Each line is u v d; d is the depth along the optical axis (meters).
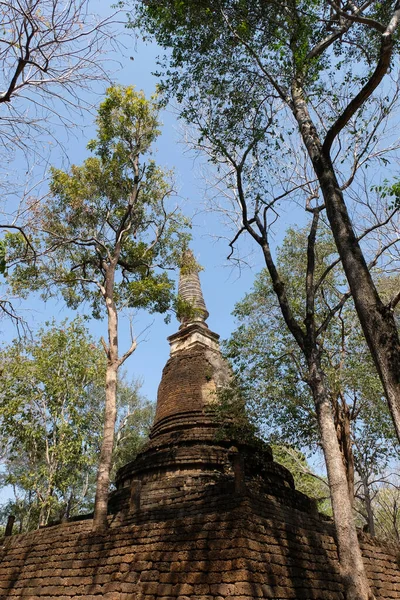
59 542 13.37
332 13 11.61
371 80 8.77
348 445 18.53
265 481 16.25
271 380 17.28
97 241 18.94
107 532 12.13
